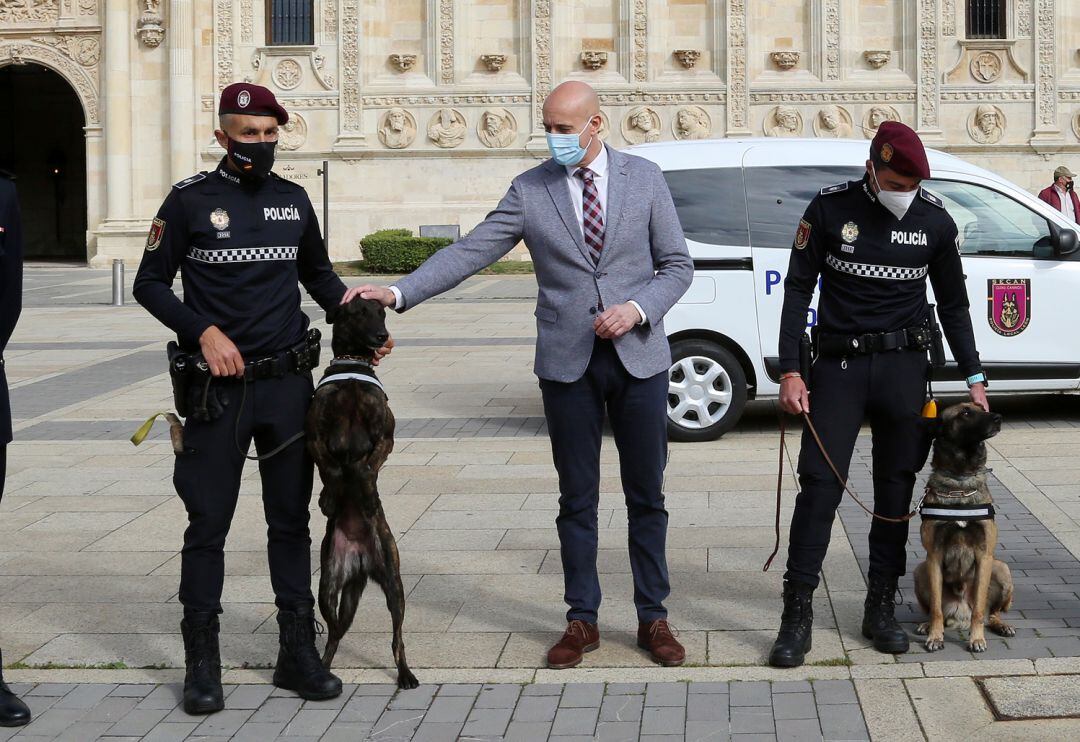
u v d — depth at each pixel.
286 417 5.27
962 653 5.49
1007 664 5.32
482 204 33.66
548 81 33.25
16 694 5.27
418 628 5.98
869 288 5.46
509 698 5.15
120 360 15.84
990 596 5.66
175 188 5.20
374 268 31.14
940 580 5.51
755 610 6.11
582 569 5.61
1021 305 10.39
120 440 10.73
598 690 5.20
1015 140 33.00
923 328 5.54
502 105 33.50
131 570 6.99
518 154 33.47
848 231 5.44
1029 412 11.41
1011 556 6.87
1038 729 4.70
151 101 34.41
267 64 33.97
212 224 5.15
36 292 26.95
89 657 5.71
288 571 5.36
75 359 15.96
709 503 8.18
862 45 33.09
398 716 5.00
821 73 33.00
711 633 5.82
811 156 10.56
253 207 5.22
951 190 10.55
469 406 12.12
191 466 5.20
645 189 5.55
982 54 32.94
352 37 33.66
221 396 5.16
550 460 9.61
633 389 5.51
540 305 5.62
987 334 10.40
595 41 33.38
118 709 5.14
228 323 5.19
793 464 9.38
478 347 16.44
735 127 33.00
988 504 5.45
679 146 10.71
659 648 5.47
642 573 5.63
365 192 33.94
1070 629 5.72
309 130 34.00
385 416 5.21
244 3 33.94
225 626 6.09
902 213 5.40
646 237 5.56
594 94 5.46
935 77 32.78
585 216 5.49
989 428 5.28
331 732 4.88
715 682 5.25
